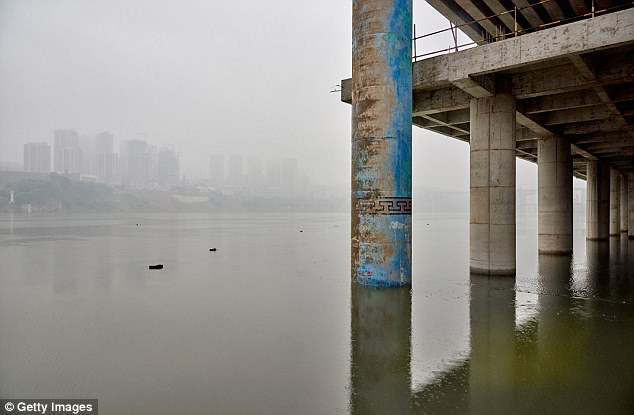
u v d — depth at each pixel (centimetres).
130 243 3700
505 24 2147
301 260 2588
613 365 838
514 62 1544
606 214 3591
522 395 714
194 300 1490
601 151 3216
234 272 2117
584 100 1922
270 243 3775
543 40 1485
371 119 1608
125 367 868
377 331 1087
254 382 784
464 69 1650
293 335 1070
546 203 2675
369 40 1609
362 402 698
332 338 1041
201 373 830
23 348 993
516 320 1166
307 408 679
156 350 971
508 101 1783
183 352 955
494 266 1816
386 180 1600
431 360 880
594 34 1389
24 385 786
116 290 1677
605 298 1428
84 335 1092
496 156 1792
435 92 2003
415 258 2700
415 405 685
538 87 1731
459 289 1594
